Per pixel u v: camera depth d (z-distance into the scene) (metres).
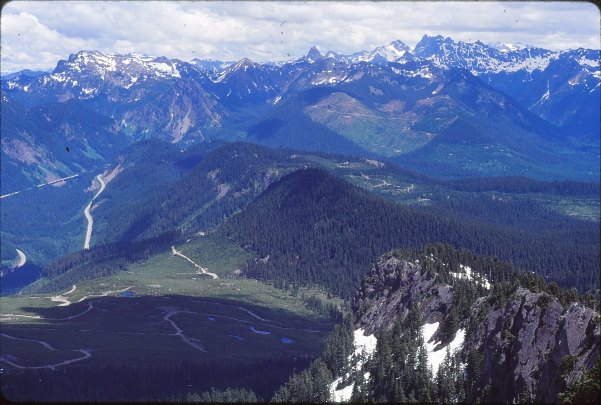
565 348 183.75
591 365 171.38
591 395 159.50
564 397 166.38
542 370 191.00
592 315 184.75
